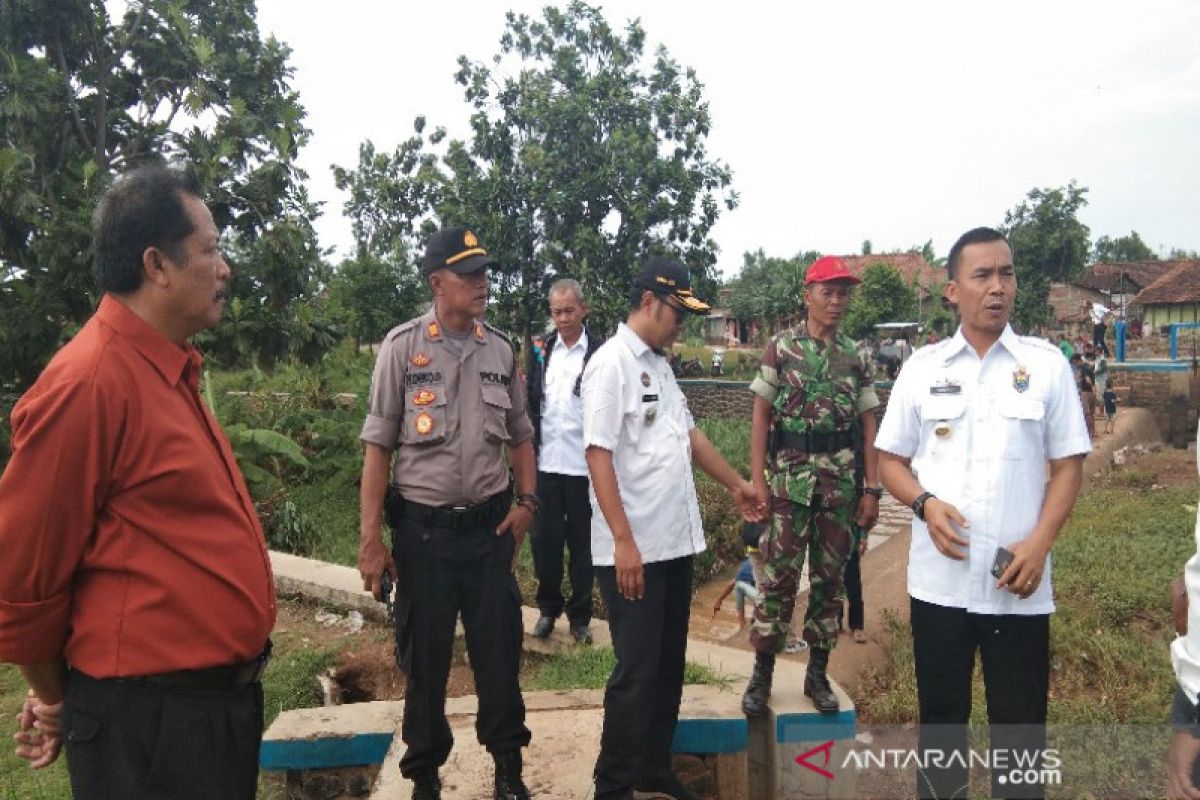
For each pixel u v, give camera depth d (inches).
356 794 136.7
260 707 78.8
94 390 66.2
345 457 349.7
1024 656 95.4
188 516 71.2
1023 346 97.7
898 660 206.4
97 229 71.3
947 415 98.0
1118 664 195.6
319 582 220.4
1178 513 330.0
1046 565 94.9
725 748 133.6
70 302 333.7
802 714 132.3
